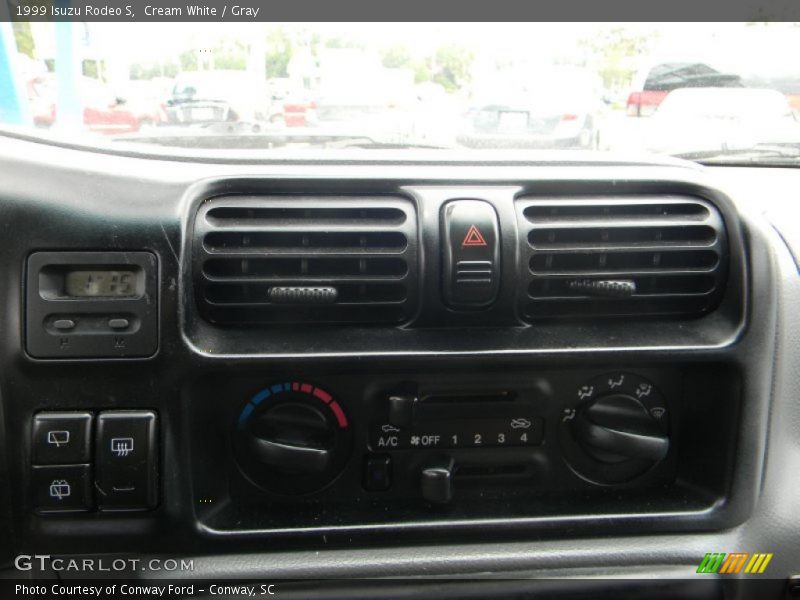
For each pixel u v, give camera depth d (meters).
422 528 1.05
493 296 1.06
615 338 1.09
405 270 1.05
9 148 1.02
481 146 1.47
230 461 1.08
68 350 0.97
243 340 1.03
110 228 0.99
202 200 1.03
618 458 1.12
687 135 1.77
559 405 1.12
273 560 1.04
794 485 1.15
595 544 1.09
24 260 0.98
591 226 1.09
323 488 1.09
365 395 1.08
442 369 1.06
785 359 1.16
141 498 0.98
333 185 1.05
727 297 1.12
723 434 1.12
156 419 0.99
